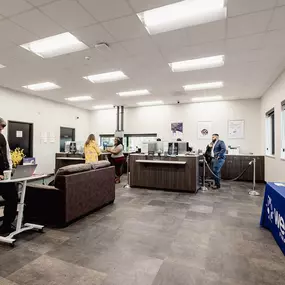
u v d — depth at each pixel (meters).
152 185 5.17
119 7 2.45
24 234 2.58
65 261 2.00
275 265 1.95
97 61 4.04
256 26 2.81
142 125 8.69
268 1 2.32
